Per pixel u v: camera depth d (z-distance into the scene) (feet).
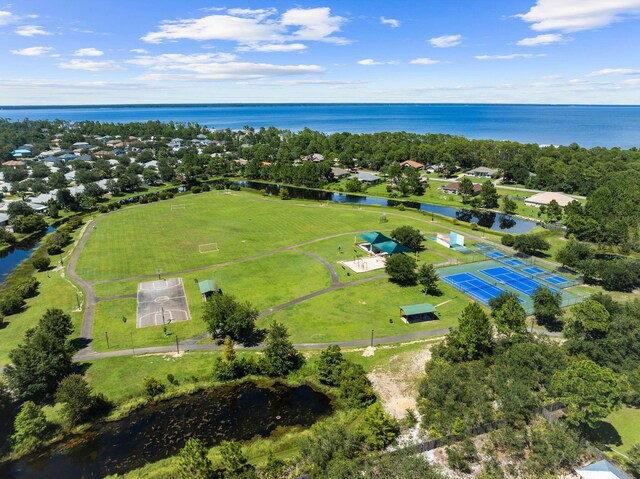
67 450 192.95
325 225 531.09
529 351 228.43
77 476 178.60
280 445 192.13
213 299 282.15
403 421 205.05
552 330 286.66
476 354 245.65
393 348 268.00
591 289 349.00
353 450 182.09
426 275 334.03
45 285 363.76
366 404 217.15
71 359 254.27
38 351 227.40
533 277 373.20
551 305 284.20
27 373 216.74
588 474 165.17
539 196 637.71
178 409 219.20
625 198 529.86
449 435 189.26
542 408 202.90
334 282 363.15
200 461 165.27
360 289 349.82
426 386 219.41
